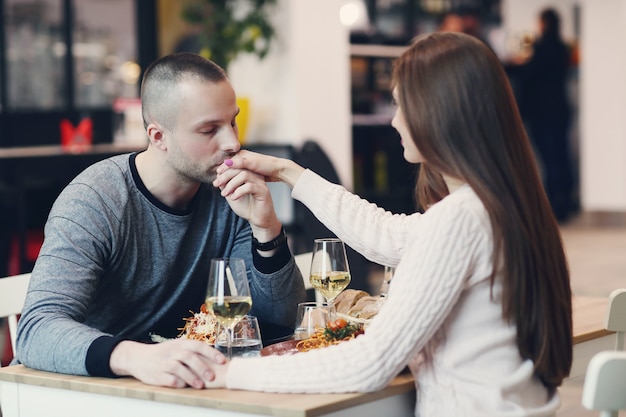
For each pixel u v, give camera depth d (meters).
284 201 6.07
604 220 10.71
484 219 1.88
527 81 10.67
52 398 2.09
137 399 1.96
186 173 2.40
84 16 7.70
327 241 2.38
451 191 2.04
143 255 2.47
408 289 1.87
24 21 7.51
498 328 1.91
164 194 2.46
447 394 1.91
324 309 2.21
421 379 1.96
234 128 2.42
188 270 2.57
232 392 1.89
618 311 2.44
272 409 1.78
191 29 7.80
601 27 10.55
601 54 10.59
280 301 2.54
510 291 1.89
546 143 10.76
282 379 1.88
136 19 7.86
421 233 1.90
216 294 2.02
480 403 1.88
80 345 2.05
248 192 2.40
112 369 2.01
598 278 7.23
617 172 10.62
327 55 6.52
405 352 1.86
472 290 1.91
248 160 2.40
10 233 6.02
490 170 1.89
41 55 7.59
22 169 5.52
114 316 2.50
